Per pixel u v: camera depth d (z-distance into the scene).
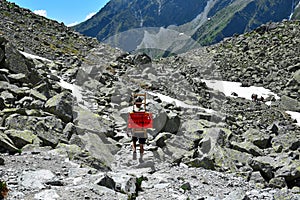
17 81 21.34
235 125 30.09
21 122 16.23
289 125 34.88
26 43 37.94
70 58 37.31
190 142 20.78
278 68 59.59
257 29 81.50
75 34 55.31
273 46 69.94
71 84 27.30
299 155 21.86
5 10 51.47
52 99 19.36
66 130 17.31
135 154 16.88
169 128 21.36
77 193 10.84
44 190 10.88
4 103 17.95
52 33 49.91
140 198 11.96
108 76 32.25
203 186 14.61
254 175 18.72
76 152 15.17
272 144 24.59
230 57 68.62
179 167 17.53
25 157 13.85
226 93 47.47
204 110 29.62
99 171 13.91
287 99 42.91
